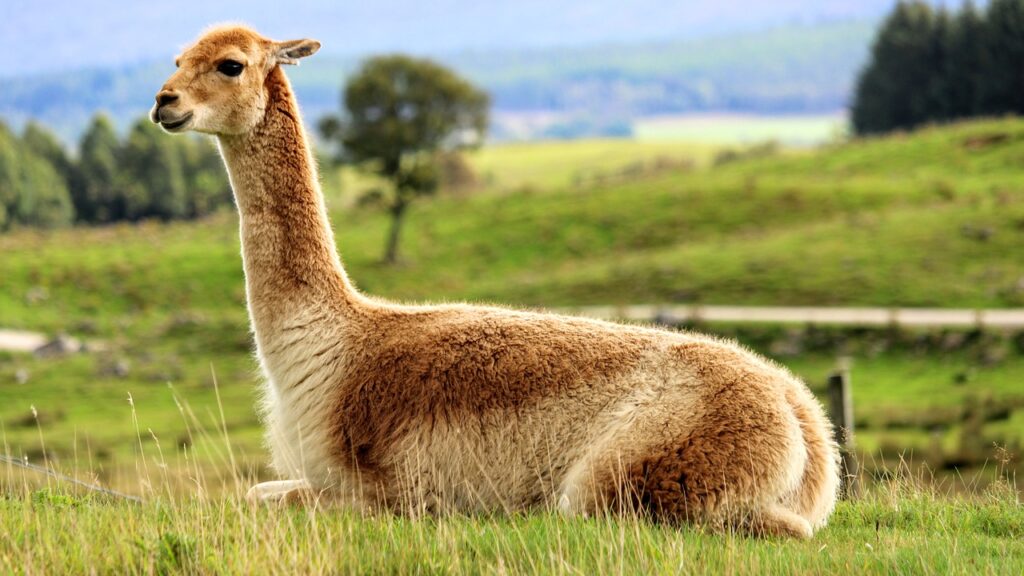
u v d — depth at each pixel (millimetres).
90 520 6738
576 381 7371
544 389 7383
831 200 67688
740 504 6816
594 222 70625
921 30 116375
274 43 8398
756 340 43250
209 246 70500
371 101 69062
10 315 56625
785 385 7395
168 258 67375
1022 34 109875
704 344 7527
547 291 56250
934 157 74688
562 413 7332
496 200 79812
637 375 7324
